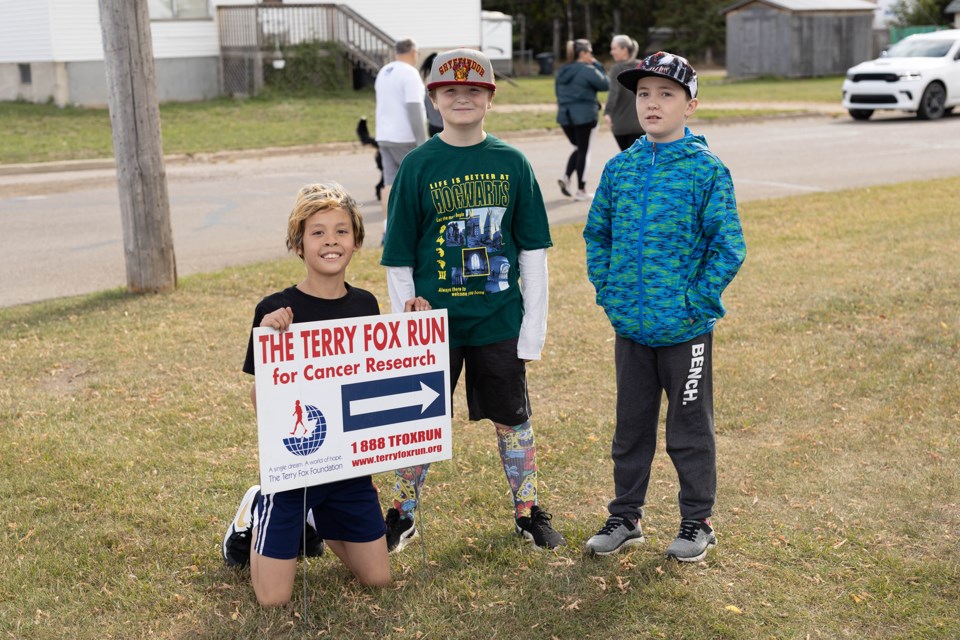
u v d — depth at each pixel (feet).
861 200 37.17
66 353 20.25
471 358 12.45
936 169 46.68
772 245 29.63
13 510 13.46
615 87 36.01
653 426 12.39
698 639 10.52
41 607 11.19
